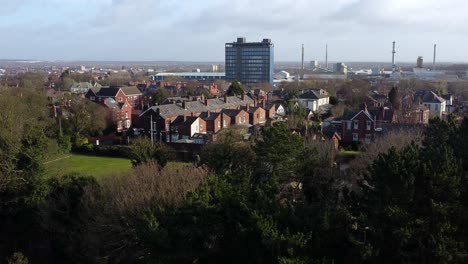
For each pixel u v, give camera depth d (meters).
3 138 44.56
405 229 24.47
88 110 89.31
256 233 26.09
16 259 32.59
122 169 64.88
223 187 30.78
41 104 83.75
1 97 66.44
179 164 57.47
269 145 40.28
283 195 37.34
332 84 181.75
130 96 135.75
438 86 162.62
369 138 79.56
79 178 43.59
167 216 30.06
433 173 25.80
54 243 40.75
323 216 26.83
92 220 36.72
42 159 46.19
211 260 29.02
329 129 84.69
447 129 42.44
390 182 26.38
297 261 22.75
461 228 25.67
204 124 91.62
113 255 35.41
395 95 103.19
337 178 42.38
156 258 27.39
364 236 26.30
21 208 42.94
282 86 184.50
